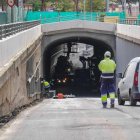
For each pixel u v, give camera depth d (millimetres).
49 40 116812
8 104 36625
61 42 134750
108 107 37844
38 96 86438
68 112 32500
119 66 109312
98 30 116938
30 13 122500
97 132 20859
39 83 94312
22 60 52156
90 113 30766
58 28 115625
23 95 53062
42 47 115062
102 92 36312
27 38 65125
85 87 143500
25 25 67938
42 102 67312
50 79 144125
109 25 116625
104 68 35938
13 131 22047
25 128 22953
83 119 26375
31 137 19984
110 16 122750
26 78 58906
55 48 153125
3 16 85250
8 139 19625
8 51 41312
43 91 101438
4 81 33812
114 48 117625
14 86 42031
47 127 23094
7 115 32781
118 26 110562
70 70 149000
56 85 143125
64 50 186125
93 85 146250
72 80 146750
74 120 25906
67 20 119375
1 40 38344
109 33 117062
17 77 45312
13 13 85250
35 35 85938
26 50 58031
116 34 113188
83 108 37812
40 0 176125
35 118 28188
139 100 40219
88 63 161500
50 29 115250
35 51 81625
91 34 118062
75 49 192875
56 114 30828
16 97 43625
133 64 40844
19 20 98000
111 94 36250
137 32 82250
